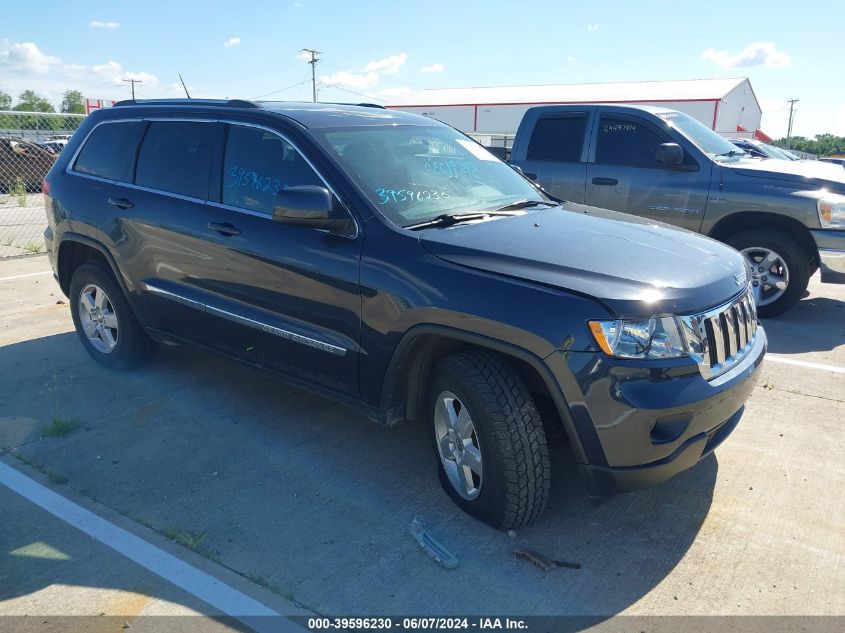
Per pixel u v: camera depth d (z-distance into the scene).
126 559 3.03
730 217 6.73
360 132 4.07
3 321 6.46
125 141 4.86
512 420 3.01
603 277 2.97
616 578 2.95
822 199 6.29
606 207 7.39
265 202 3.94
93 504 3.46
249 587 2.86
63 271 5.45
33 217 14.61
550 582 2.92
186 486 3.64
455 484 3.40
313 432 4.27
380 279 3.35
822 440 4.20
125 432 4.24
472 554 3.09
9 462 3.87
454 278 3.13
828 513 3.44
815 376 5.24
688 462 3.04
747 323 3.39
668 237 3.62
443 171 4.12
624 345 2.80
